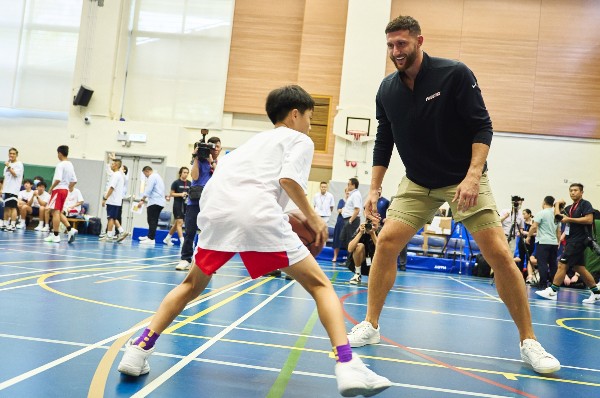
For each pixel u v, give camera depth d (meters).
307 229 1.85
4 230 11.10
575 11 13.41
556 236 7.90
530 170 13.31
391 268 2.83
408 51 2.43
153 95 14.23
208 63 14.16
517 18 13.53
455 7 13.66
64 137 14.68
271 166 1.84
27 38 14.73
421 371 2.27
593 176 13.13
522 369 2.48
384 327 3.41
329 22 13.71
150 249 9.34
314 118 13.59
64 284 4.10
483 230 2.57
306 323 3.22
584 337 3.65
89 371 1.87
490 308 5.04
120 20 13.98
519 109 13.42
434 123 2.53
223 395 1.72
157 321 1.89
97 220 13.23
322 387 1.91
